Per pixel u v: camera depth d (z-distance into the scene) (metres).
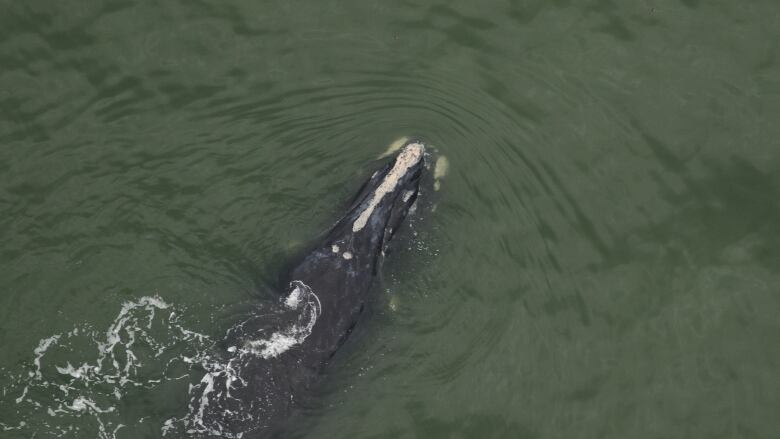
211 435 43.62
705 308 50.59
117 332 46.62
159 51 55.84
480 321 49.12
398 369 47.41
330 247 48.91
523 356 48.34
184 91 54.72
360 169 53.12
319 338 46.44
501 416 46.59
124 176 51.19
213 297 48.03
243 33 57.12
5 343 45.81
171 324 47.06
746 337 49.84
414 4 59.12
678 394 47.94
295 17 58.06
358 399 46.38
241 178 51.97
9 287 47.22
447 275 50.38
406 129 54.97
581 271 51.19
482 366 47.84
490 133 55.41
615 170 54.62
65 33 55.62
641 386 48.06
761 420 47.44
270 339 46.03
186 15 57.16
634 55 58.38
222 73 55.62
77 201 50.09
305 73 56.25
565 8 59.66
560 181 54.09
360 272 48.62
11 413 44.16
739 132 56.00
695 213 53.56
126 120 53.34
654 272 51.47
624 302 50.41
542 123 55.97
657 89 57.25
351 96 55.88
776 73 57.91
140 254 48.81
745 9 59.97
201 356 45.97
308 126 54.38
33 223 49.12
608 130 55.91
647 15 59.62
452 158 54.44
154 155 52.19
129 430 43.94
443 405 46.66
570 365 48.31
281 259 49.38
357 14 58.59
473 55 58.00
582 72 57.72
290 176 52.47
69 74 54.41
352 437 45.53
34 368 45.34
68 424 44.06
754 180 54.66
